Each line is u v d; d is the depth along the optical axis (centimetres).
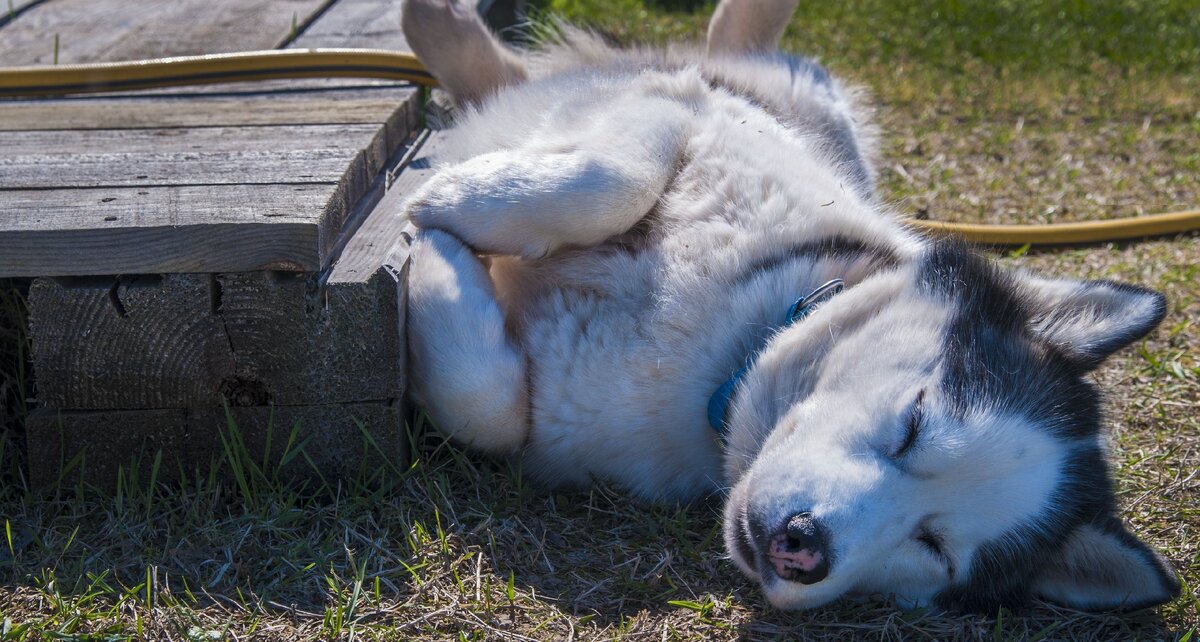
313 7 233
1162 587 143
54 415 147
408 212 157
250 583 140
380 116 179
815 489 140
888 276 155
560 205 153
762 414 150
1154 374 186
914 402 144
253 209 146
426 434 156
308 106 183
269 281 145
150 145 166
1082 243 222
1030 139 294
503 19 293
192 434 148
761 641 140
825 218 162
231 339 146
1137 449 171
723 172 163
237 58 191
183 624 135
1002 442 144
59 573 140
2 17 220
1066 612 148
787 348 151
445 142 182
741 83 186
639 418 155
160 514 146
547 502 155
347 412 149
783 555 138
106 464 148
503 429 154
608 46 201
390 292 146
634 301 156
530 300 159
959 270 155
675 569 147
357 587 138
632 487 158
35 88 187
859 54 380
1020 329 154
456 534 146
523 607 140
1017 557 146
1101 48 403
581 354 154
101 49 204
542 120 172
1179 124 316
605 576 145
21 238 142
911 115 315
